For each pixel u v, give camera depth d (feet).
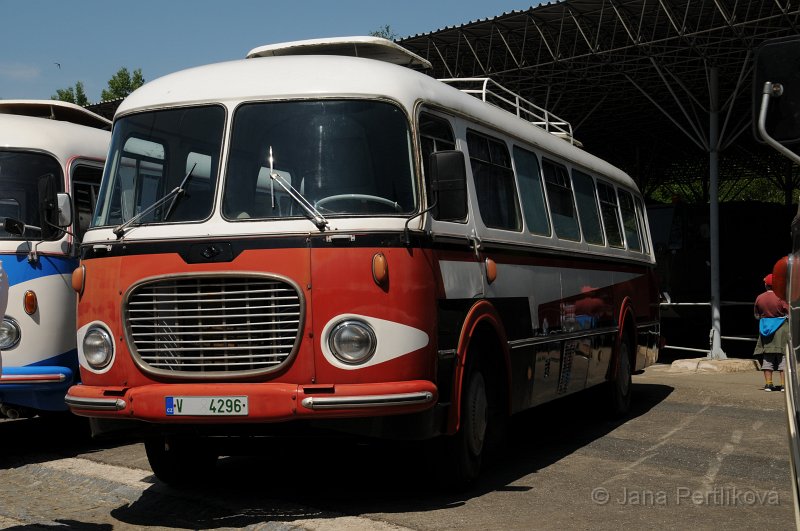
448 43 70.44
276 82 22.49
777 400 44.37
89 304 22.11
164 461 24.34
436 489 23.41
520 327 27.22
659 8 60.29
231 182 21.66
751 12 61.26
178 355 20.98
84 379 22.30
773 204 79.46
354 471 26.84
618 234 40.57
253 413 20.12
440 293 21.98
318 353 20.30
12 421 40.42
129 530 20.65
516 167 28.96
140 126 23.26
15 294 30.19
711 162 66.44
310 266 20.45
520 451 30.42
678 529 20.03
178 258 21.11
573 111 89.45
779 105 12.08
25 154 31.53
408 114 22.21
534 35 68.03
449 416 21.98
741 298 76.95
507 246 26.63
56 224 28.71
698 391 48.49
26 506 23.38
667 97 84.69
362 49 27.63
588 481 25.26
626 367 39.55
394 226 20.98
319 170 21.45
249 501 22.77
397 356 20.53
